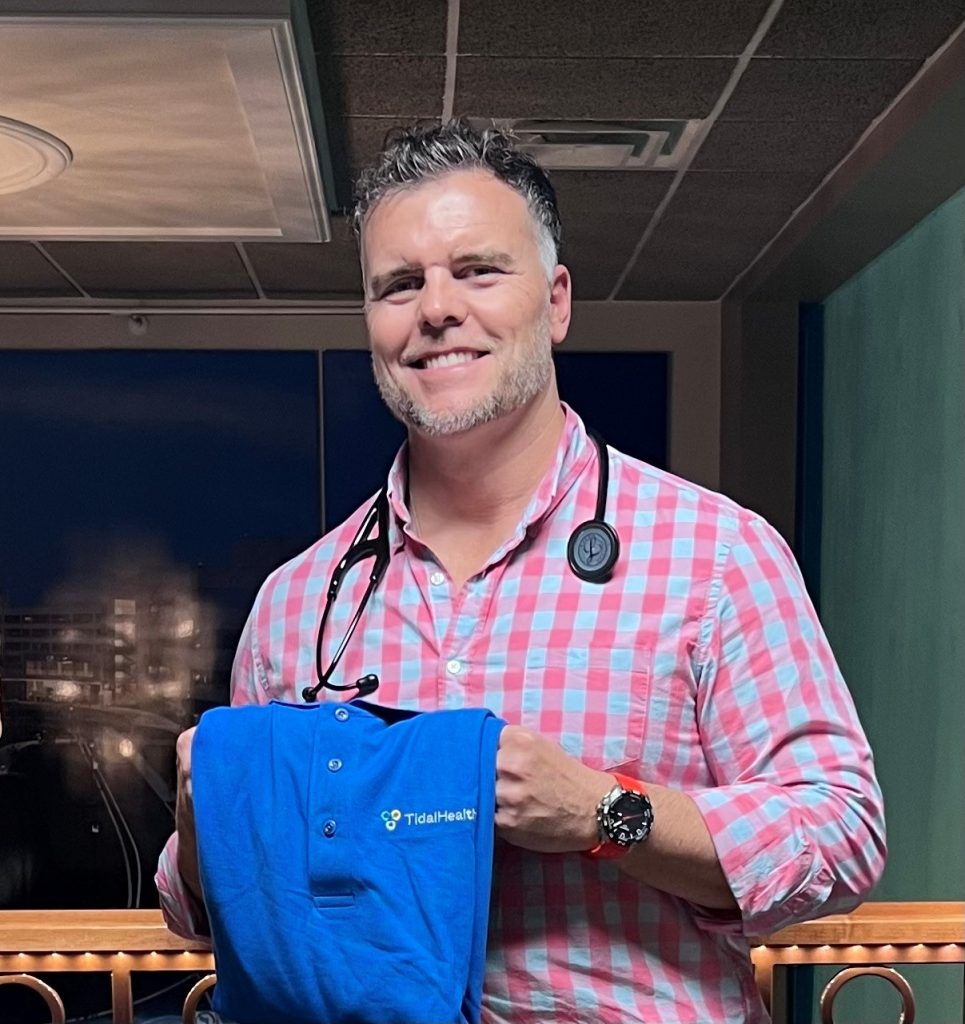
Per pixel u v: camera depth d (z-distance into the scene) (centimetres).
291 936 91
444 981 88
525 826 91
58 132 258
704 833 93
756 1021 104
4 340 476
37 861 473
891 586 373
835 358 428
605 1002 98
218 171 286
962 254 320
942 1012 316
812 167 312
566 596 103
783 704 99
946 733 331
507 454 105
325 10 225
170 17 200
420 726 94
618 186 328
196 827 96
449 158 103
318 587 114
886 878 377
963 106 246
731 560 101
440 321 100
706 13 228
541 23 231
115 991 154
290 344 479
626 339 475
